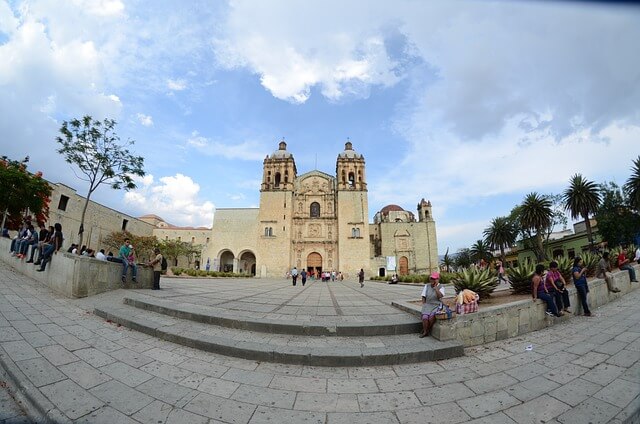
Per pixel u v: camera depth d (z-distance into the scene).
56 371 4.15
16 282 10.09
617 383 4.16
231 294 12.67
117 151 17.58
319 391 4.08
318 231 51.81
